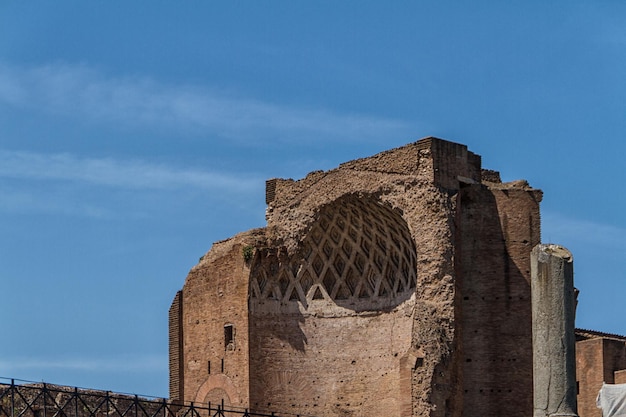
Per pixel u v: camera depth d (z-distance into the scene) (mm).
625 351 107562
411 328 103750
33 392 100250
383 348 106125
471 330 103812
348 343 107938
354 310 108312
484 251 104750
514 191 105625
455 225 102438
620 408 83000
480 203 105188
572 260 78375
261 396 109000
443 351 99812
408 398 99500
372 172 105562
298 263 110312
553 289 77812
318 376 108375
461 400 101062
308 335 109375
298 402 108438
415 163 103375
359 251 108375
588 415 106562
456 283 101562
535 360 78000
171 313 116188
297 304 110188
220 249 113625
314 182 109375
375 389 105875
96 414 104000
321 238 109812
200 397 112625
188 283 115500
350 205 107250
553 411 76812
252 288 110438
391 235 106000
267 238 110438
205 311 113625
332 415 107312
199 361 113312
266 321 110125
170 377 115250
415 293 103625
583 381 107312
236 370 110125
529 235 105188
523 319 103750
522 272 104438
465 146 105062
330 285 109750
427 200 102312
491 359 103375
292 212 110188
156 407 109125
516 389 102750
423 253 101875
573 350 77625
